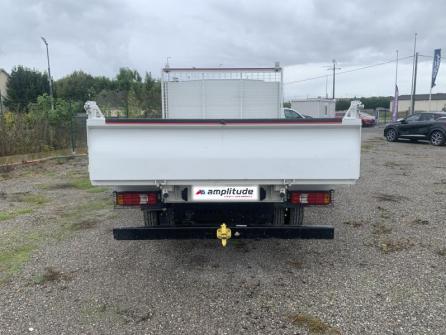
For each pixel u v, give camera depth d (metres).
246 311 3.32
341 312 3.28
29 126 14.72
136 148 3.42
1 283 3.89
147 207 3.73
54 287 3.80
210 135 3.42
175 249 4.79
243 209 3.87
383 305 3.38
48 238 5.21
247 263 4.34
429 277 3.92
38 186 8.79
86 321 3.20
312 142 3.42
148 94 22.36
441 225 5.61
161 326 3.11
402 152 15.36
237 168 3.46
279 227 3.62
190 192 3.61
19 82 45.78
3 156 13.30
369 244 4.88
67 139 15.73
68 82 51.06
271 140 3.42
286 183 3.51
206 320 3.19
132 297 3.59
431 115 18.69
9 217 6.25
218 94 7.07
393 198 7.32
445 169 10.92
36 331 3.06
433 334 2.96
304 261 4.38
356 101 3.59
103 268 4.24
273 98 7.14
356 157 3.42
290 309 3.34
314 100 38.12
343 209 6.50
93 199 7.48
